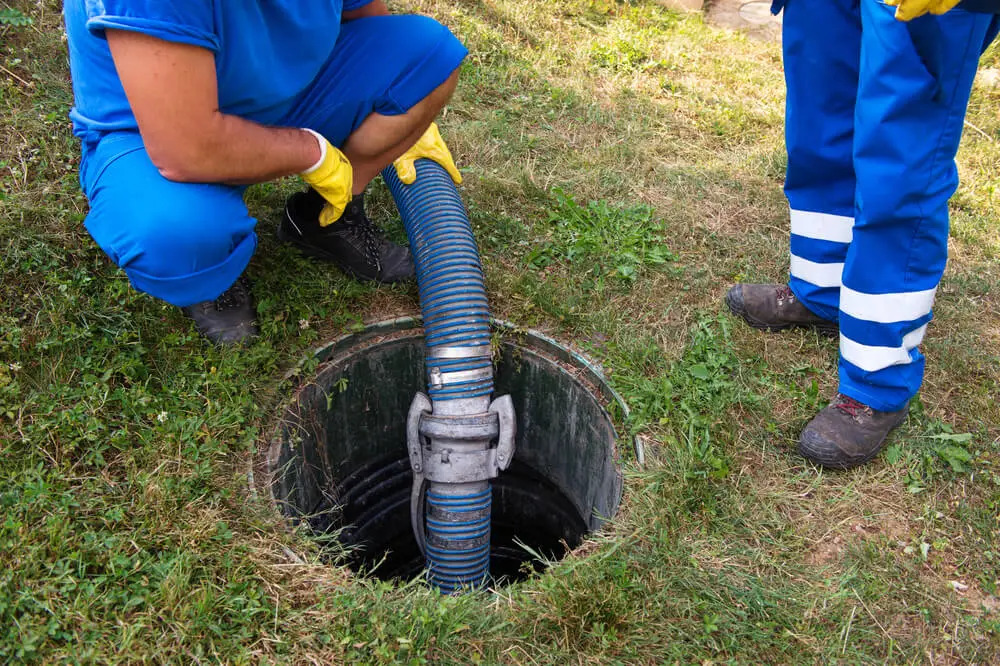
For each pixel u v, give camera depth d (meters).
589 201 3.32
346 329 2.62
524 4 4.80
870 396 2.24
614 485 2.31
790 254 2.86
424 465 2.43
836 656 1.83
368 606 1.81
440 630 1.78
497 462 2.39
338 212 2.25
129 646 1.65
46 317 2.28
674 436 2.30
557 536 3.10
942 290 3.02
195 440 2.12
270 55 1.92
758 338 2.72
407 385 2.86
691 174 3.57
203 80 1.71
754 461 2.30
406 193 2.62
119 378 2.24
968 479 2.27
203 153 1.81
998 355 2.73
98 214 2.01
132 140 1.99
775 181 3.62
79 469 2.02
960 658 1.86
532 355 2.70
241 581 1.83
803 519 2.15
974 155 3.94
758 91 4.44
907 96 1.82
